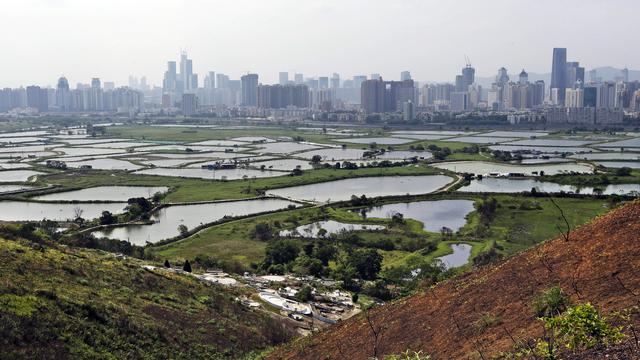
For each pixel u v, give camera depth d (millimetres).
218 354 73000
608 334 34656
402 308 64125
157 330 73625
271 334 83875
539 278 53938
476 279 61656
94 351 63188
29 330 61406
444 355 48688
